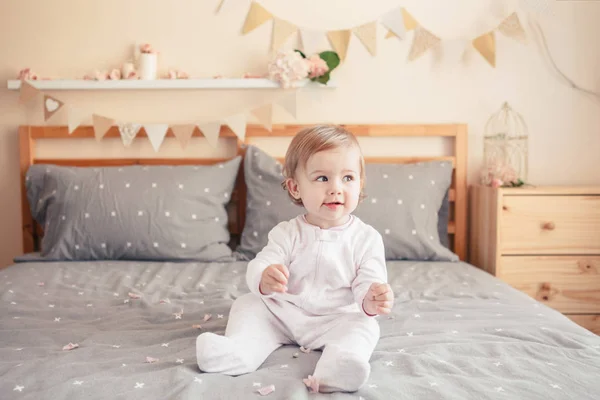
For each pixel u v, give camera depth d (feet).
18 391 3.25
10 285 5.88
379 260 4.26
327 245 4.24
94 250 7.24
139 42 8.34
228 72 8.38
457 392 3.21
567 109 8.39
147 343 4.18
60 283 6.01
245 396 3.15
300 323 4.06
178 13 8.32
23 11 8.30
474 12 8.30
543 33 8.32
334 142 4.12
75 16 8.32
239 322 3.94
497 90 8.38
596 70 8.35
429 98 8.38
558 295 7.32
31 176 7.89
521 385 3.30
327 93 8.38
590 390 3.24
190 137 8.15
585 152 8.44
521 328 4.37
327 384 3.27
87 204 7.33
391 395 3.18
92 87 8.07
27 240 8.29
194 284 6.00
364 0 8.29
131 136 8.07
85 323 4.66
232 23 8.32
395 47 8.33
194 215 7.42
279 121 8.39
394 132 8.28
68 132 8.24
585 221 7.28
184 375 3.40
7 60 8.35
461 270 6.65
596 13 8.28
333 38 8.21
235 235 8.43
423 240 7.26
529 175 8.47
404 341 4.13
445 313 4.84
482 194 7.83
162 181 7.54
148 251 7.22
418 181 7.61
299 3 8.29
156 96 8.37
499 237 7.28
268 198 7.57
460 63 8.35
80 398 3.13
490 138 8.16
